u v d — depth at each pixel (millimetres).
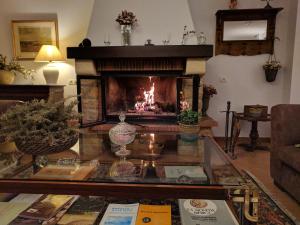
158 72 3059
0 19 3266
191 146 1740
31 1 3191
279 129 1969
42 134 1183
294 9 3125
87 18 3166
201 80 3043
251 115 3023
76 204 1219
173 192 1089
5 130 1181
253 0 3311
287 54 3283
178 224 1063
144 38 3039
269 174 2324
